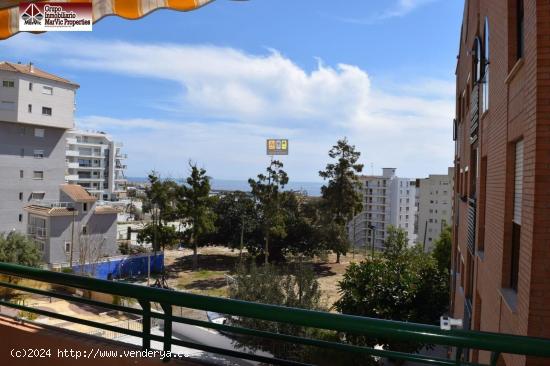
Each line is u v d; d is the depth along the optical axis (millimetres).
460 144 13898
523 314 3885
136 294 2328
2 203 37938
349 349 1968
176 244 43250
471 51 9883
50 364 2646
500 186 5516
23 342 2764
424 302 16391
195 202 39781
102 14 3887
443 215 57500
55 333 2750
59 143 41656
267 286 15922
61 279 2607
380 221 73750
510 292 4973
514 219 5117
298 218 42594
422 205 58500
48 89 40219
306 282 16047
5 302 3146
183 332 14023
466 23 11492
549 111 3639
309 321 1872
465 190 11547
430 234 57906
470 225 9586
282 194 40062
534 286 3656
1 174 37875
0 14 4219
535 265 3654
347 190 43969
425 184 58312
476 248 7883
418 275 16688
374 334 1799
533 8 3818
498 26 5953
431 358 1858
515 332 4254
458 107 15047
